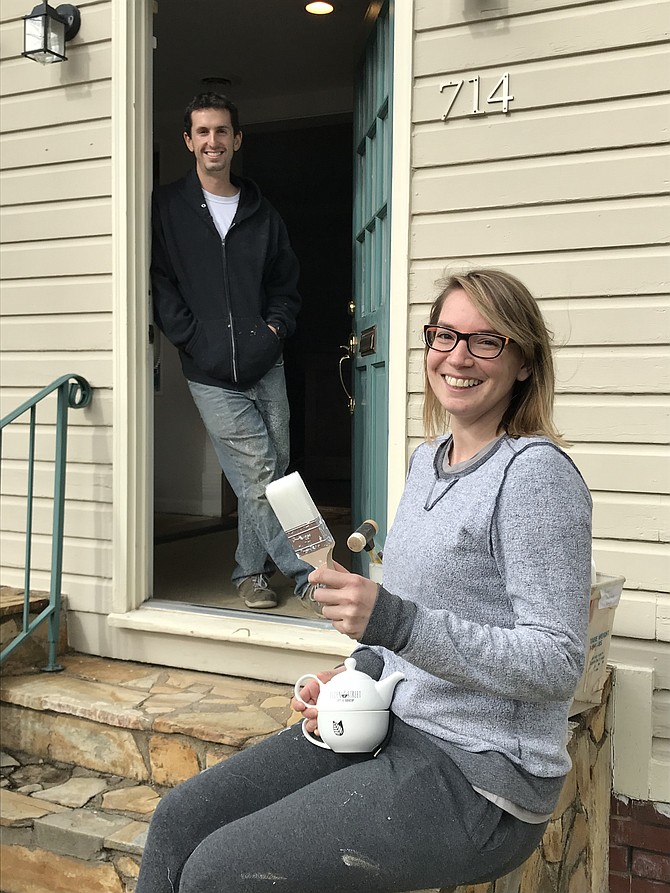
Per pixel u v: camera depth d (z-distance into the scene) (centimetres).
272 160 585
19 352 322
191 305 304
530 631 115
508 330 132
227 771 142
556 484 122
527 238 244
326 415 642
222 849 121
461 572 127
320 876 119
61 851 217
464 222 251
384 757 131
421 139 254
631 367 234
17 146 321
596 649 206
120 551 298
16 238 322
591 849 224
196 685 272
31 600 295
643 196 231
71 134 310
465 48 248
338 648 261
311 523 133
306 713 149
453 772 127
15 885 224
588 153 237
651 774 233
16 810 227
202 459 539
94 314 308
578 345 240
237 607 312
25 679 279
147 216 305
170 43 435
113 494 301
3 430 326
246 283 303
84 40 306
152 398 310
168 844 136
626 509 236
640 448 234
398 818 121
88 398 306
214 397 304
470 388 134
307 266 620
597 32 234
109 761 248
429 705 131
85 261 309
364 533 139
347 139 568
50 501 316
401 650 117
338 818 121
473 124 248
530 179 243
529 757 125
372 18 295
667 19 227
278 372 318
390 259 268
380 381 286
